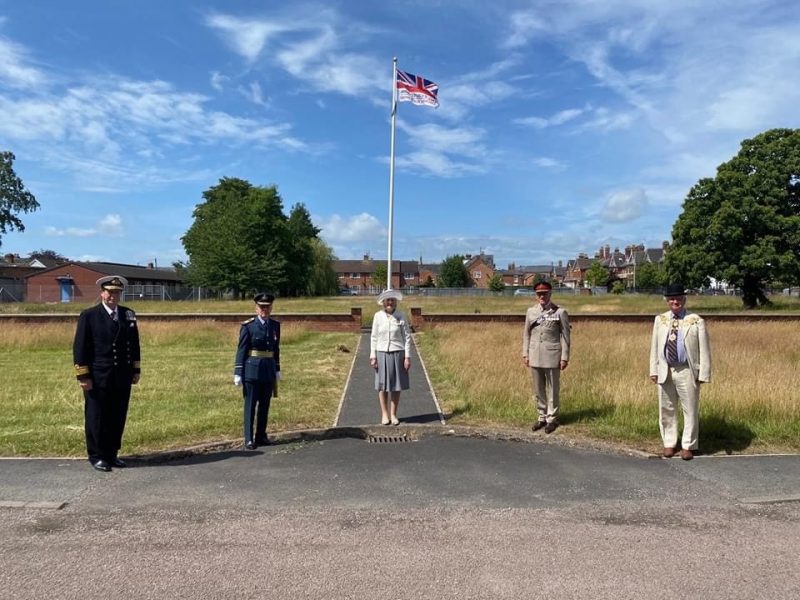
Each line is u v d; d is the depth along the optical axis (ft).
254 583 12.55
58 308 126.00
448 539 14.78
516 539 14.78
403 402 31.91
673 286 22.38
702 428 24.57
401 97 85.30
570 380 34.06
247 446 23.18
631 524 15.78
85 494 18.12
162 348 58.44
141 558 13.75
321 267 278.26
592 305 143.95
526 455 22.36
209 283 197.47
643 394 29.01
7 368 44.75
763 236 132.16
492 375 36.17
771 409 26.40
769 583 12.52
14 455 22.07
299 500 17.63
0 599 11.92
